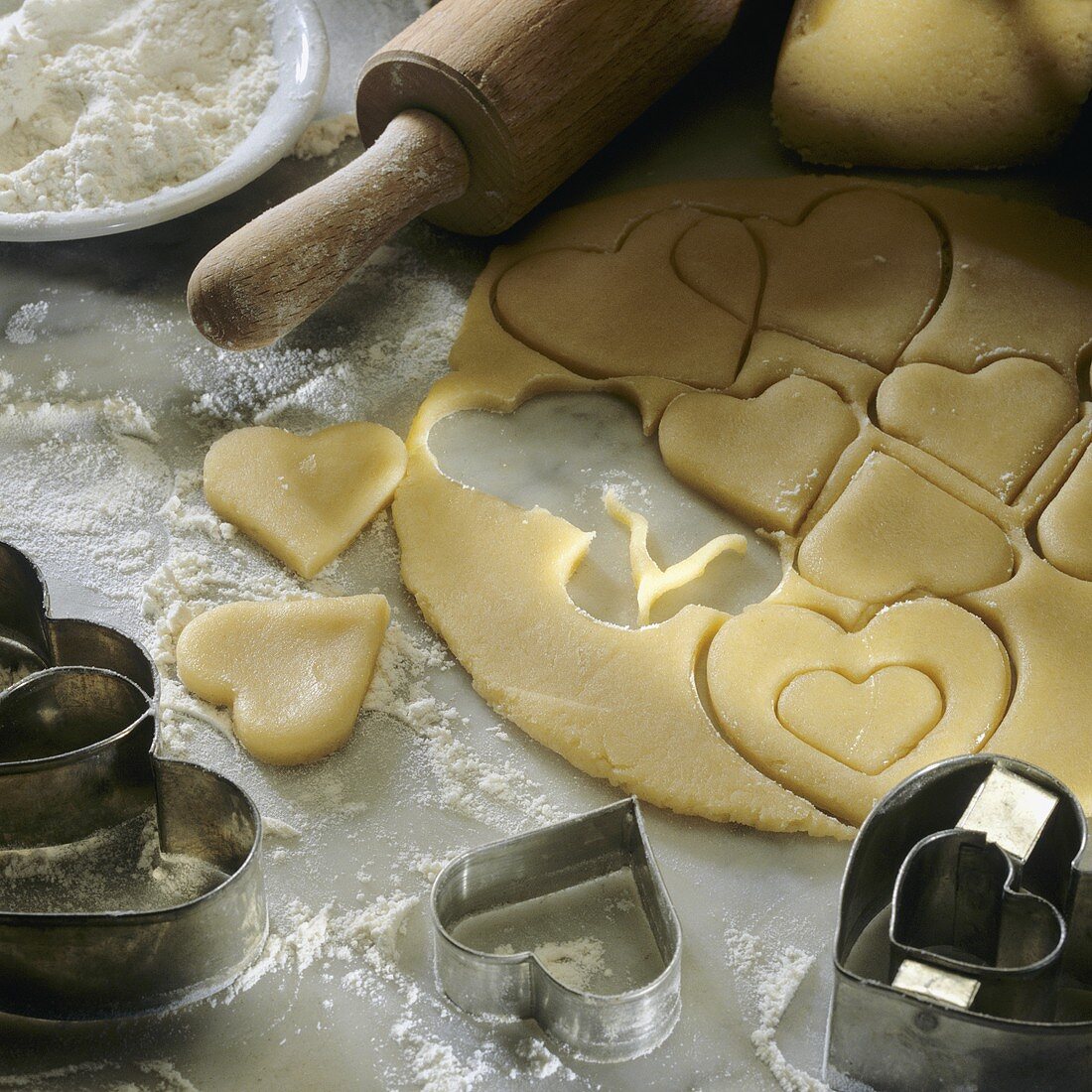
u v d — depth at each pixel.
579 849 0.82
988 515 0.89
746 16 1.06
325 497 0.90
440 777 0.85
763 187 0.99
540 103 0.94
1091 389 0.92
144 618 0.88
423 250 0.98
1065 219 0.97
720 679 0.85
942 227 0.97
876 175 1.00
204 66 1.00
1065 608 0.86
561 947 0.81
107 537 0.90
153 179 0.97
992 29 0.95
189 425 0.93
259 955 0.81
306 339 0.95
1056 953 0.77
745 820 0.83
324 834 0.84
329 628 0.87
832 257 0.96
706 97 1.03
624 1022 0.78
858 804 0.83
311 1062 0.80
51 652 0.86
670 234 0.97
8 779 0.81
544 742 0.85
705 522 0.90
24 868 0.83
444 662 0.87
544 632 0.86
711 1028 0.80
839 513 0.88
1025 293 0.94
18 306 0.97
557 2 0.94
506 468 0.91
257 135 0.97
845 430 0.91
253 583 0.89
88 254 0.98
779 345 0.93
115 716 0.84
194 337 0.96
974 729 0.84
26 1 0.99
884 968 0.81
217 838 0.83
